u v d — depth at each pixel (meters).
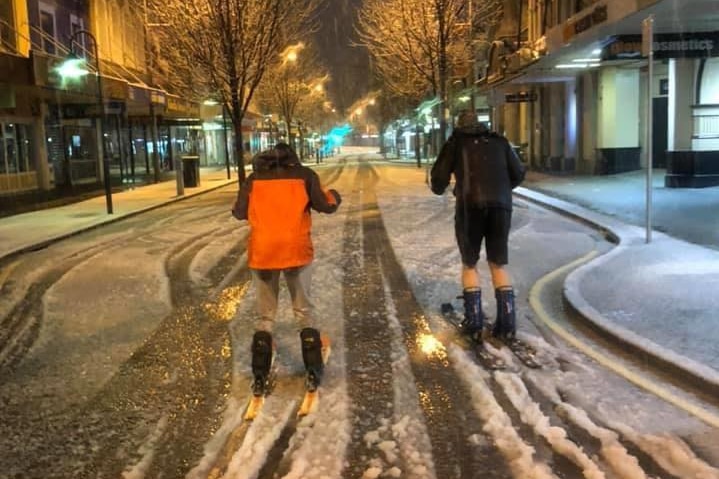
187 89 34.88
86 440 4.54
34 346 6.66
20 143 22.06
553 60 20.61
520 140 38.66
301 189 5.23
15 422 4.86
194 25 22.52
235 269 10.12
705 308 6.69
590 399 4.92
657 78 25.00
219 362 6.00
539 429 4.45
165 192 26.88
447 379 5.43
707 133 17.72
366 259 10.41
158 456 4.29
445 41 26.45
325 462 4.10
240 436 4.51
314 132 83.19
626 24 14.59
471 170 6.27
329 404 4.96
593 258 10.03
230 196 24.98
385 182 29.03
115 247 12.90
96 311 7.92
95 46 19.47
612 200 16.70
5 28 21.42
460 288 8.43
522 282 8.70
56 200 23.39
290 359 5.98
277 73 47.69
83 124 26.55
